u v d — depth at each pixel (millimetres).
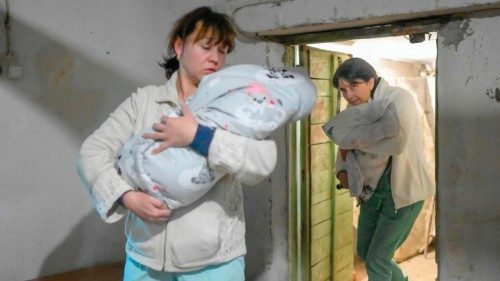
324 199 2590
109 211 1095
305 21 1825
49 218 2041
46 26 1974
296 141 2164
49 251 2051
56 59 2016
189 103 1117
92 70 2133
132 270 1192
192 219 1080
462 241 1599
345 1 1717
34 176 1979
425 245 3588
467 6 1449
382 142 1925
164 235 1103
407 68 3721
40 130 1986
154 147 1027
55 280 1987
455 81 1576
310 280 2443
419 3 1541
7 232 1916
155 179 1017
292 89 1106
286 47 2109
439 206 1642
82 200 2141
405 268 3359
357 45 2770
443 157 1620
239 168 990
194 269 1106
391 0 1607
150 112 1167
